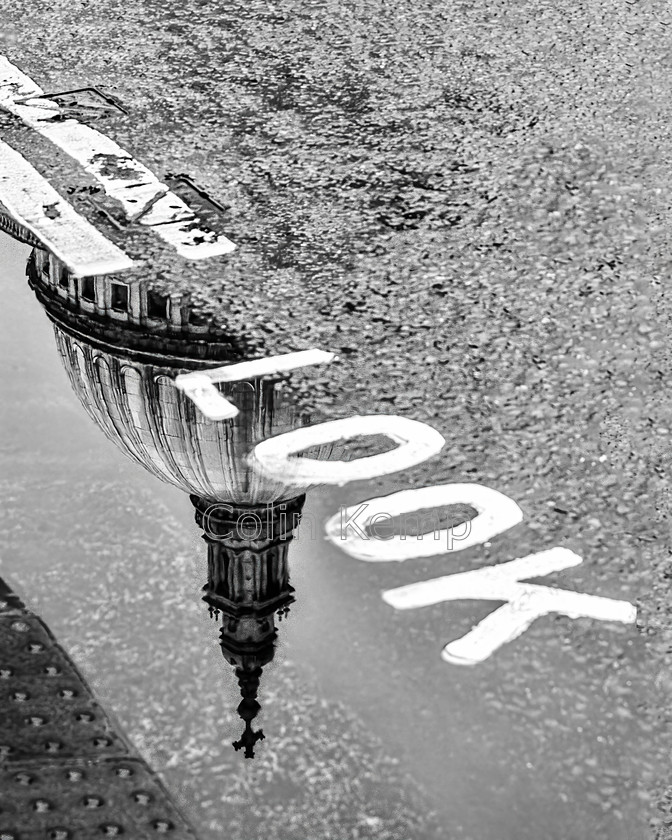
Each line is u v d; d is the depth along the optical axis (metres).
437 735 4.55
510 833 4.19
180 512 5.65
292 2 10.64
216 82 9.35
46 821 4.16
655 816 4.29
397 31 10.14
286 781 4.34
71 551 5.41
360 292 7.07
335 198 7.94
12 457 6.00
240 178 8.14
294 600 5.12
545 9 10.55
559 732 4.59
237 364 6.52
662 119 8.97
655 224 7.79
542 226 7.74
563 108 9.07
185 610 5.09
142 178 8.14
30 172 8.23
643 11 10.55
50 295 7.11
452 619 5.07
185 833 4.14
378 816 4.22
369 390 6.36
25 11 10.41
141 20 10.30
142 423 6.16
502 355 6.64
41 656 4.85
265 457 5.91
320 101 9.09
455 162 8.37
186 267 7.24
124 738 4.50
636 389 6.45
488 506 5.68
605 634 5.01
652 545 5.48
